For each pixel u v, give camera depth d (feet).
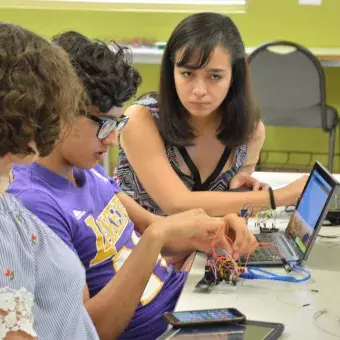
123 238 4.99
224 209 6.19
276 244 5.48
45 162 4.50
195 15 6.20
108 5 15.11
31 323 2.64
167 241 4.65
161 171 6.33
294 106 12.90
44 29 15.40
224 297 4.44
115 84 4.28
